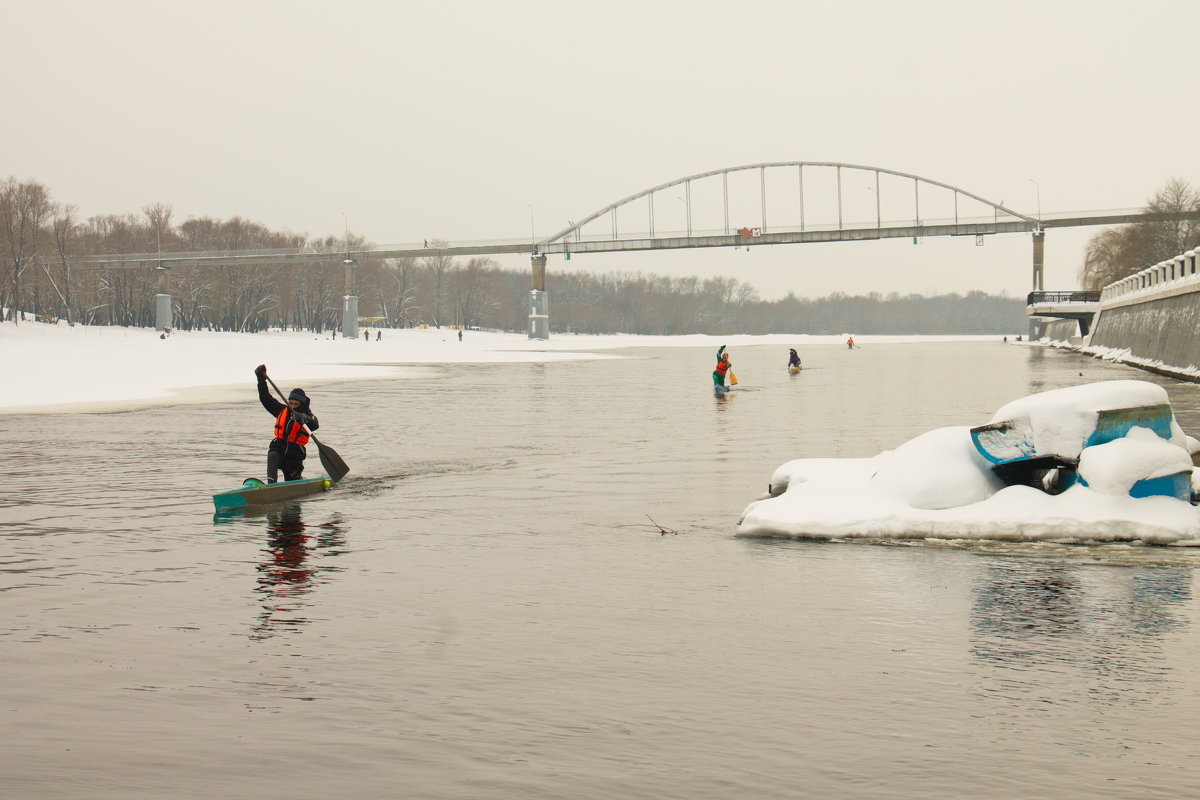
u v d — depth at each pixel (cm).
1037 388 4466
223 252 17212
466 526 1336
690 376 6041
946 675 725
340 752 597
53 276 15375
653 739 613
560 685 707
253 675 731
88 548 1198
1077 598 934
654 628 847
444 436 2562
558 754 593
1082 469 1210
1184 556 1098
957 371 6284
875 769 571
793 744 605
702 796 540
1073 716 646
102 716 653
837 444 2286
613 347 15238
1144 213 12394
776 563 1092
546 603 931
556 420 3016
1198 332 5138
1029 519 1173
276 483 1566
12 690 701
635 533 1281
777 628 845
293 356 9462
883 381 5131
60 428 2775
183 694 692
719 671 735
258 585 1009
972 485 1249
